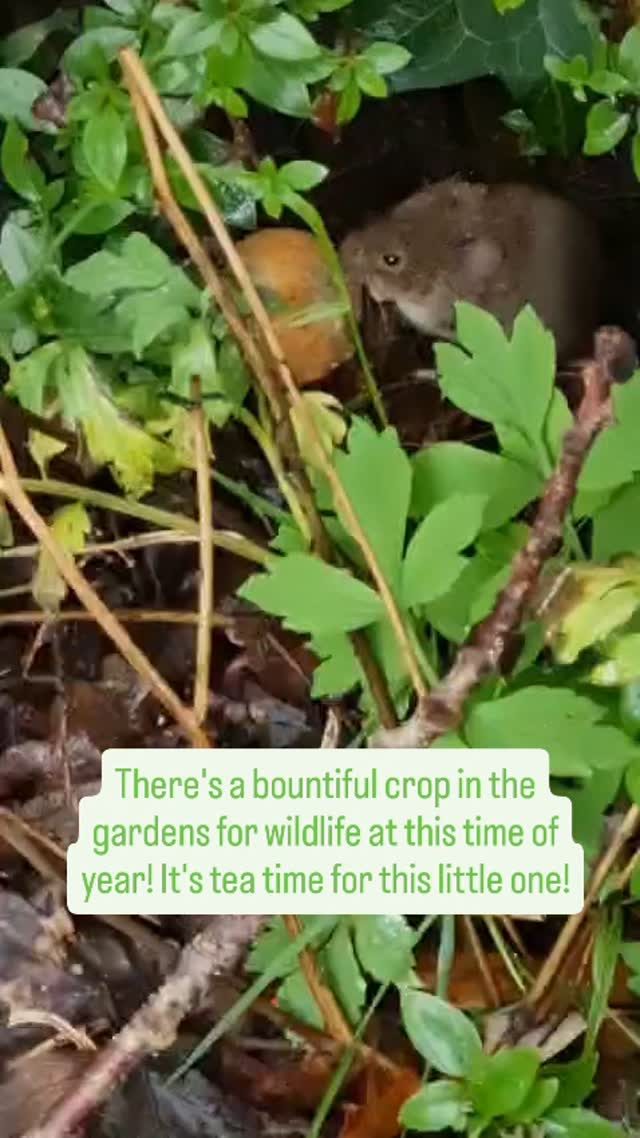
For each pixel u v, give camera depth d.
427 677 0.37
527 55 0.45
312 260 0.42
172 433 0.40
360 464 0.36
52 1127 0.37
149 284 0.38
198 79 0.38
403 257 0.52
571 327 0.52
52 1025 0.40
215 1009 0.40
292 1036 0.39
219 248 0.39
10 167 0.39
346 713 0.41
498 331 0.36
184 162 0.36
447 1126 0.35
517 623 0.34
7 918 0.42
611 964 0.37
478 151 0.52
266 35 0.37
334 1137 0.40
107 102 0.38
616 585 0.34
